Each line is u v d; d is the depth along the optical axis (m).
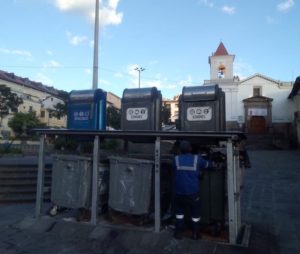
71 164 7.08
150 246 5.89
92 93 7.59
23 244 6.14
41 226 6.93
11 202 9.39
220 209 6.11
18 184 10.13
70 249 5.92
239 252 5.59
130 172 6.56
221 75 41.47
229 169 5.88
